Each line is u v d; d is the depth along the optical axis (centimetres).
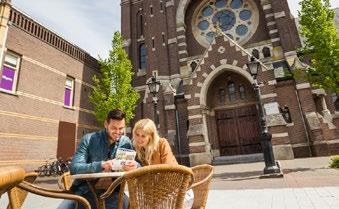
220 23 2553
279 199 639
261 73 1828
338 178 882
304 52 1434
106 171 287
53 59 1953
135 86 2584
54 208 721
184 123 2106
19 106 1616
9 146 1517
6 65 1577
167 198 211
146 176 202
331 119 1864
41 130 1756
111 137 333
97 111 2067
